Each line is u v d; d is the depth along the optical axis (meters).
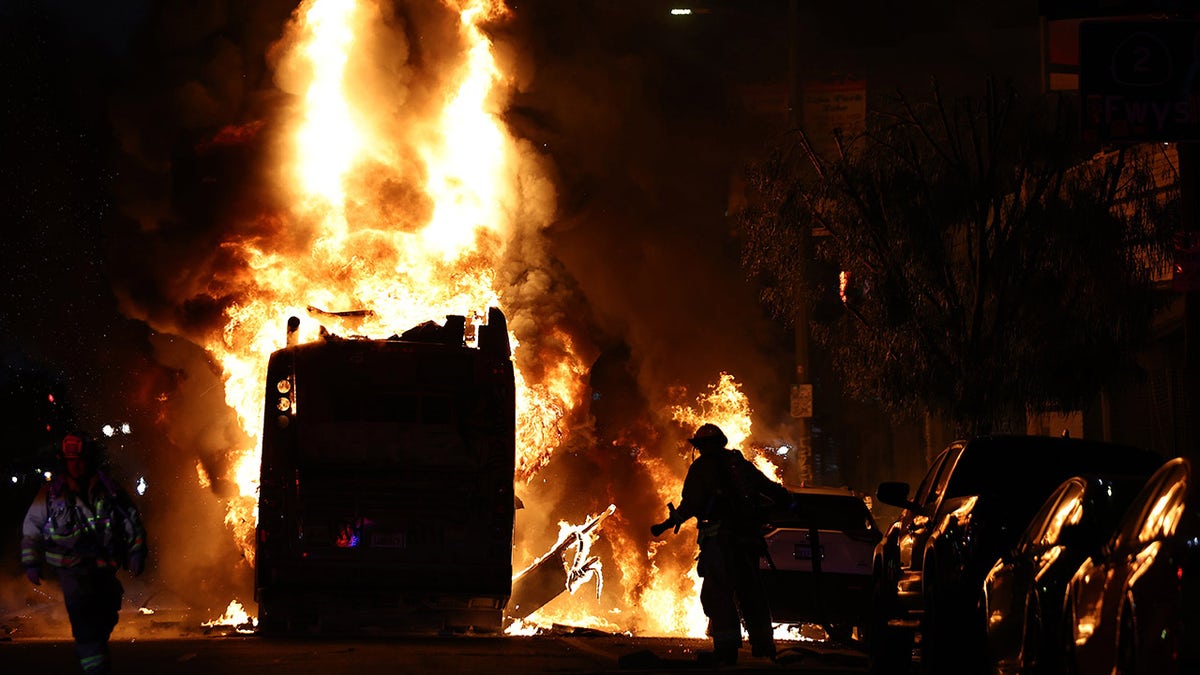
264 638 29.05
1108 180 32.25
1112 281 31.34
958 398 32.03
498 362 30.91
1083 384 31.39
